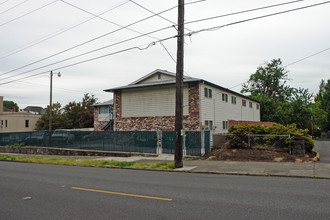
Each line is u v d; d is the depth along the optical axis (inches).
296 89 1878.7
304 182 352.5
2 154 989.8
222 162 559.2
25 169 560.4
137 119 1056.8
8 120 1801.2
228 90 1136.2
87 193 310.8
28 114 1879.9
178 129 526.9
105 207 249.1
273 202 252.5
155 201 266.7
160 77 1072.8
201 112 913.5
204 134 661.9
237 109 1278.3
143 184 361.7
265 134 637.3
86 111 2027.6
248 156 581.6
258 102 1674.5
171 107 985.5
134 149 766.5
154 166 547.2
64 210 242.7
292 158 545.3
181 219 209.0
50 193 315.6
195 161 599.5
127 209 240.7
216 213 222.1
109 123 1439.5
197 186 339.9
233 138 657.6
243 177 409.4
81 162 658.8
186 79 947.3
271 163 516.4
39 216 226.5
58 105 1924.2
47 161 709.3
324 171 418.0
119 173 480.1
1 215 230.7
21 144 1082.1
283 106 1804.9
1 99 1902.1
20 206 259.3
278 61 2208.4
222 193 295.6
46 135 1008.2
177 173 474.6
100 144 847.7
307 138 637.3
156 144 728.3
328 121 2003.0
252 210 228.1
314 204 243.1
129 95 1088.8
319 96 2386.8
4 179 427.5
